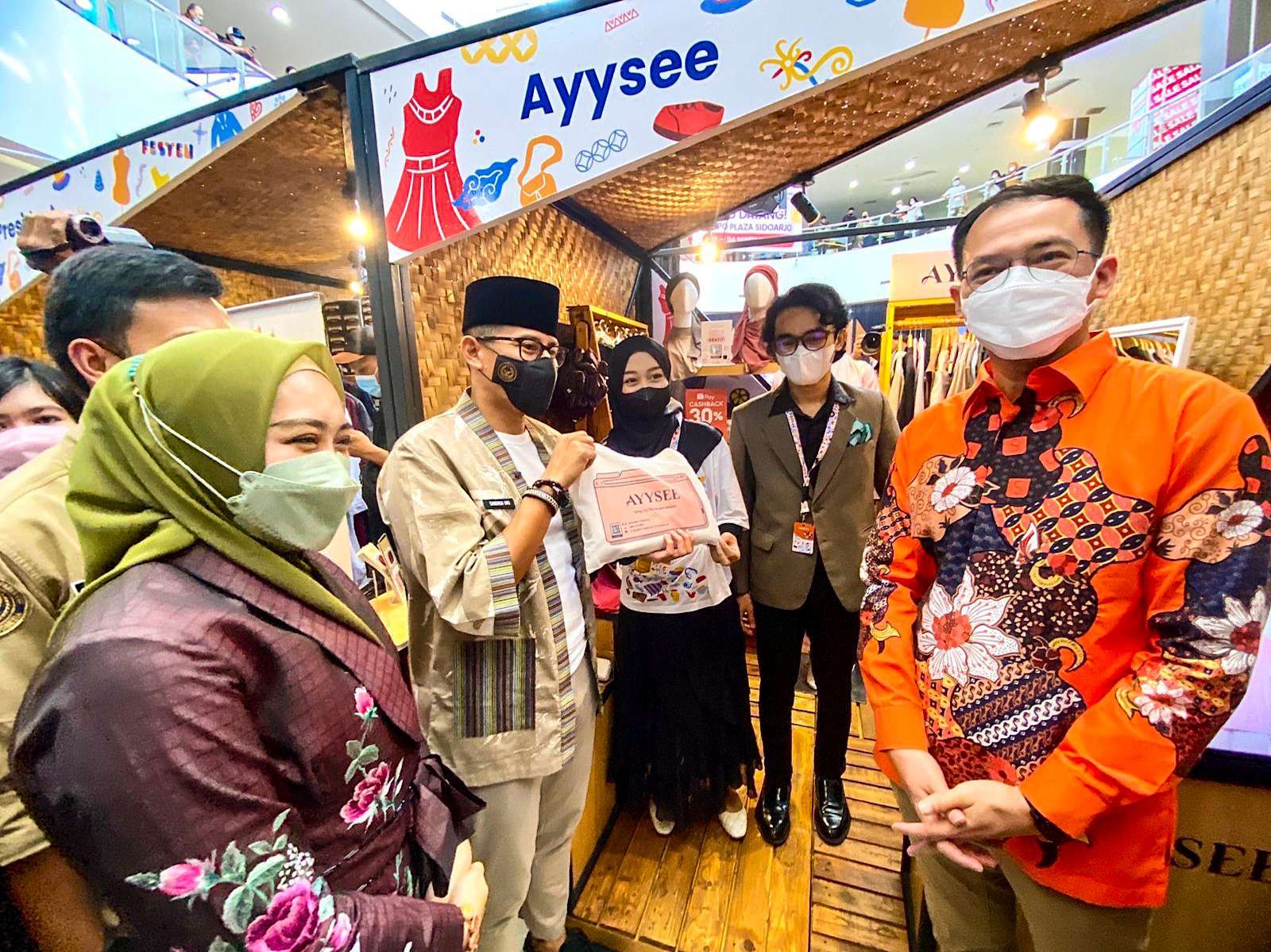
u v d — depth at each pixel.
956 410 0.95
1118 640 0.75
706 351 2.86
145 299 0.81
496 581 0.93
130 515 0.54
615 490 1.28
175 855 0.45
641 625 1.67
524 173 1.13
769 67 0.95
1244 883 1.03
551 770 1.07
